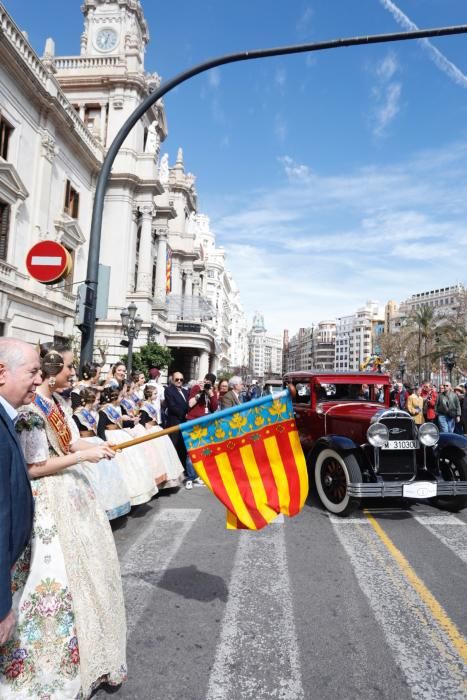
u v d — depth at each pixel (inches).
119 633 96.8
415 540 207.2
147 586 155.1
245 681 105.1
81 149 954.7
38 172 799.7
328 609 139.9
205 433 137.2
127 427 297.1
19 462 74.3
